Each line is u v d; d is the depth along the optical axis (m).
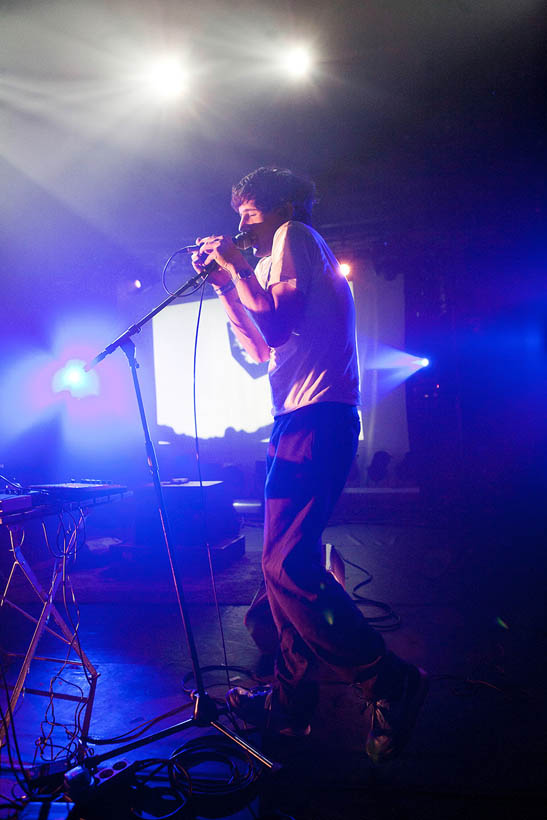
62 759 1.64
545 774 1.63
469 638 2.76
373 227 7.57
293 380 1.68
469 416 7.20
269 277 1.73
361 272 8.22
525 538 5.17
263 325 1.55
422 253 7.75
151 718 1.99
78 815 1.41
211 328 8.52
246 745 1.58
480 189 6.47
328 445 1.62
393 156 6.08
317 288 1.66
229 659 2.55
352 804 1.51
